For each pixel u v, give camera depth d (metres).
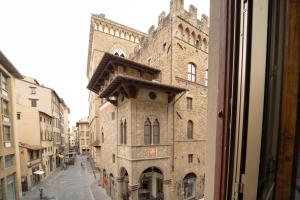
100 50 27.83
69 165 46.75
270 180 1.01
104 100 21.59
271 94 1.00
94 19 27.47
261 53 1.05
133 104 13.95
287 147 0.92
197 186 17.94
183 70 17.44
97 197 20.11
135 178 13.59
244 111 1.13
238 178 1.16
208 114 1.72
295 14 0.89
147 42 21.09
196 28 18.70
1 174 15.96
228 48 1.31
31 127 30.34
